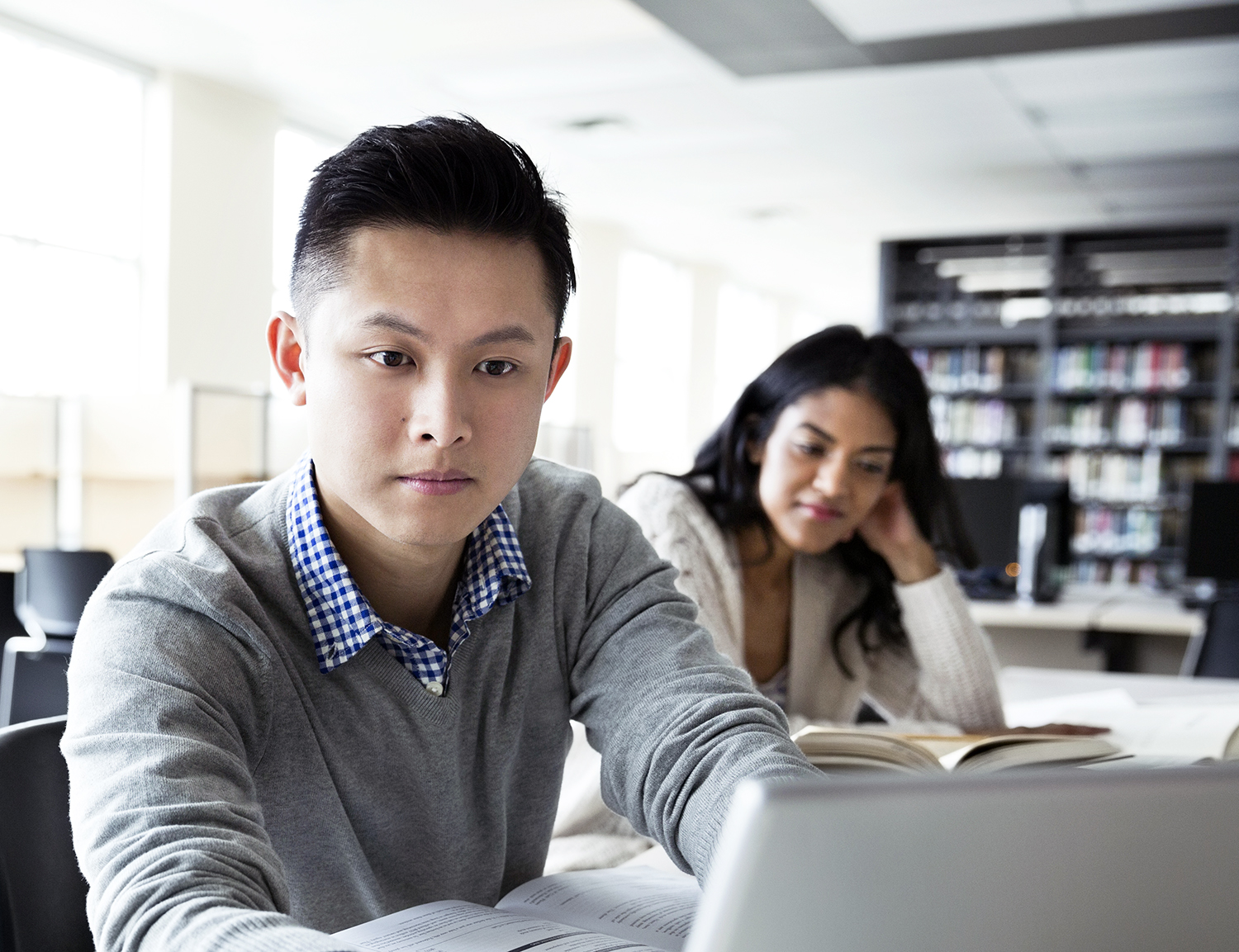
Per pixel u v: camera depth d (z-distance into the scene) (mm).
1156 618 3580
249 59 6016
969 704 1638
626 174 7965
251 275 6617
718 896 363
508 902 832
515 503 964
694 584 1521
